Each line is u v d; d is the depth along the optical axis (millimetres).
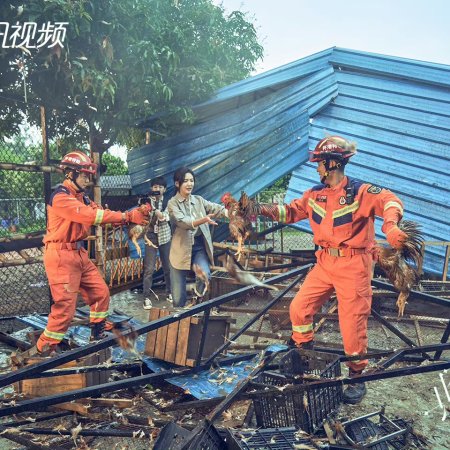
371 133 7801
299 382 2887
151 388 3584
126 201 13891
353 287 3135
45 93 6508
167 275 6750
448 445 2855
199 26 8469
